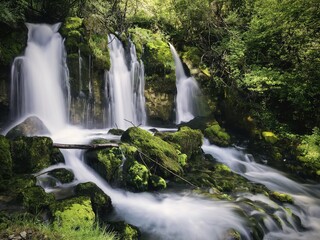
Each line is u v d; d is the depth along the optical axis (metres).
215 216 6.02
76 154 7.68
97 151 7.28
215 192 7.29
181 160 8.44
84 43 10.48
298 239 6.29
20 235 3.79
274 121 12.59
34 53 10.05
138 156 7.53
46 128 8.91
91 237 4.20
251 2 14.77
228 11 15.88
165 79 12.86
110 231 4.93
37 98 9.68
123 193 6.79
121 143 7.62
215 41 15.85
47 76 10.07
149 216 5.90
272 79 11.80
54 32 10.78
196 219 5.88
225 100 13.52
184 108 13.88
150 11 15.63
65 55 10.10
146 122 12.55
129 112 12.00
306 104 11.68
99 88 10.91
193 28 15.55
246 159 10.66
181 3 14.72
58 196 5.82
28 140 6.78
